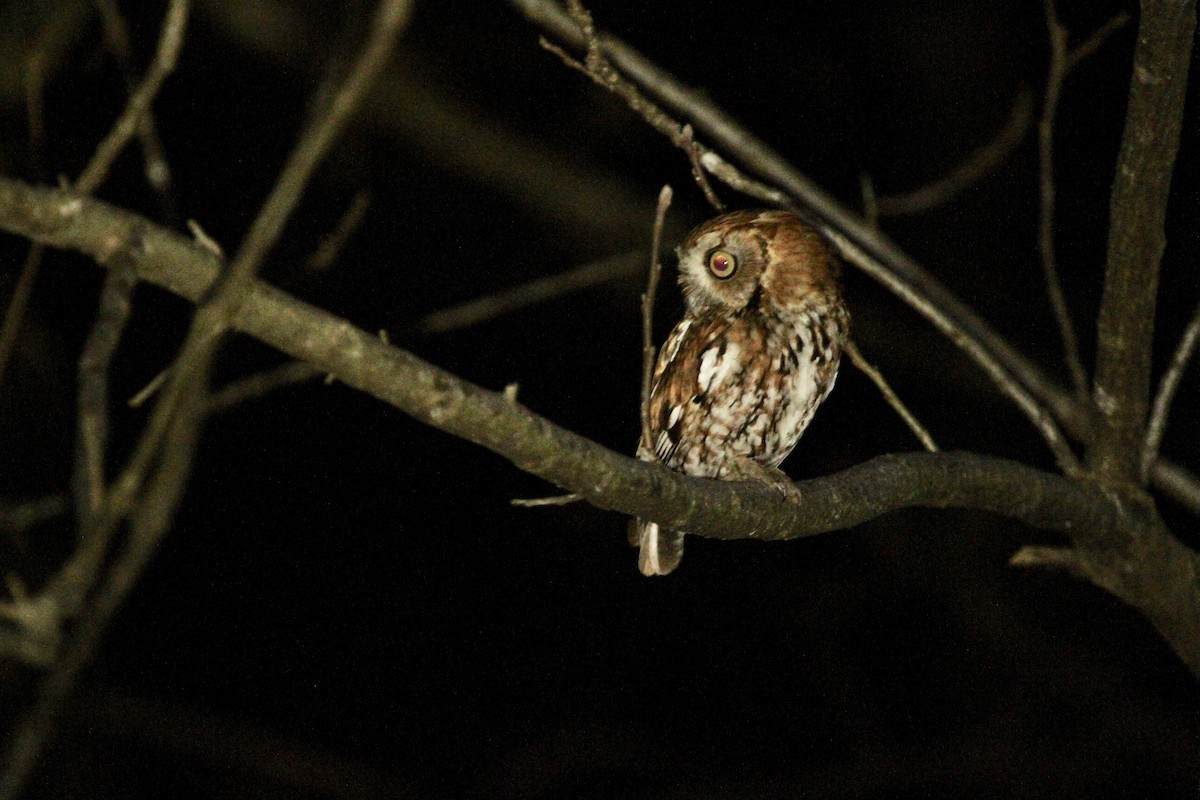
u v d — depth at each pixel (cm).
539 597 1332
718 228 816
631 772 1289
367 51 296
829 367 809
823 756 1308
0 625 325
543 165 1149
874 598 1332
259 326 411
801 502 596
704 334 805
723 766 1302
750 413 809
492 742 1295
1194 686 1275
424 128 1111
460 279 1268
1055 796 1257
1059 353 1279
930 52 1288
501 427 468
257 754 1040
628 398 1291
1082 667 1292
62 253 1047
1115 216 648
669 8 1286
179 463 325
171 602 1250
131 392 1116
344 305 1230
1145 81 608
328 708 1271
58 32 885
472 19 1202
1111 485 696
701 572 1346
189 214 1151
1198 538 1177
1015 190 1293
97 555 320
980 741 1279
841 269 812
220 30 1120
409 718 1282
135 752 1071
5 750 315
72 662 308
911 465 641
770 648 1334
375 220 1237
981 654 1312
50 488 965
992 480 656
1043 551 709
